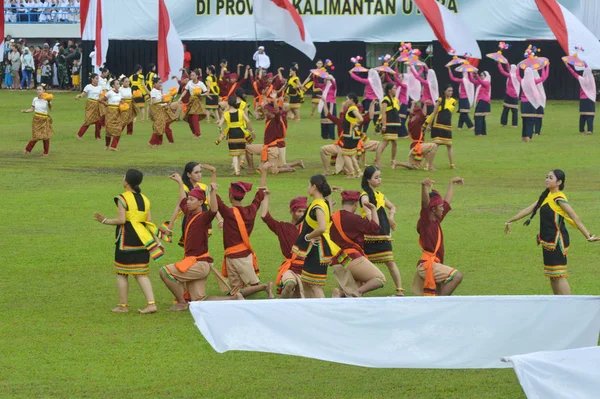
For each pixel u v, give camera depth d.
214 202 16.03
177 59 55.50
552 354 9.57
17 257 20.08
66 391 12.43
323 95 42.44
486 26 62.75
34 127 36.81
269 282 16.84
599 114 54.25
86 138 43.25
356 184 29.98
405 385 12.91
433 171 33.19
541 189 29.08
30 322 15.47
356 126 31.33
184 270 15.95
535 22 62.00
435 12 52.50
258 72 53.25
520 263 19.61
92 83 42.03
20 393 12.32
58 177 31.38
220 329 10.77
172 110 42.91
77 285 17.94
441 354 11.20
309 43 50.06
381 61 66.00
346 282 16.41
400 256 20.47
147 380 12.90
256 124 49.00
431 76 45.66
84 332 14.97
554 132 45.41
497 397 12.41
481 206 26.17
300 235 16.09
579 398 9.35
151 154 37.72
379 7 64.19
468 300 11.29
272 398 12.30
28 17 79.19
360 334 11.07
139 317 15.88
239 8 66.19
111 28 68.06
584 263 19.69
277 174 32.47
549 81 63.88
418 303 11.13
